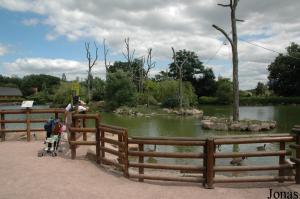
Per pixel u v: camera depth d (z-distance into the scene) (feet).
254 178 27.40
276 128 98.27
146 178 28.91
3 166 33.35
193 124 114.01
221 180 27.09
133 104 199.41
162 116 157.79
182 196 25.20
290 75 306.35
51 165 33.88
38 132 54.65
